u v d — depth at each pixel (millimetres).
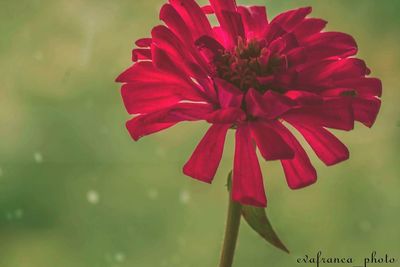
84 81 915
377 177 850
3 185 863
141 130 325
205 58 343
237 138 328
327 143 332
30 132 891
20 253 835
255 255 788
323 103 317
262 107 317
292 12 356
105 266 824
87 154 878
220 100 330
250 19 358
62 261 828
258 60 336
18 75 909
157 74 330
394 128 863
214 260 808
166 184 849
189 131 868
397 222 832
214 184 831
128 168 861
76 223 849
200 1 886
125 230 835
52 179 868
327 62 334
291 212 832
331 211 833
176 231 828
